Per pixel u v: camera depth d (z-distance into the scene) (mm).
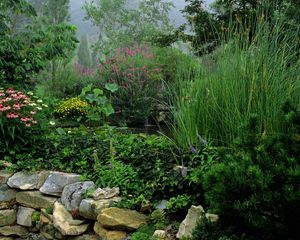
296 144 2639
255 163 2672
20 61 7199
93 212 3961
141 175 4246
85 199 4109
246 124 2799
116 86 9188
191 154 4137
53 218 4293
